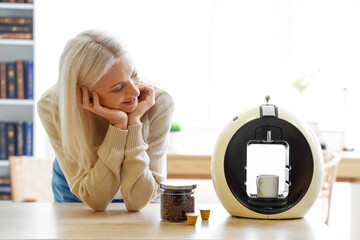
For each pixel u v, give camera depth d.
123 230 1.42
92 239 1.33
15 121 4.25
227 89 4.88
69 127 1.62
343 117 4.59
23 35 4.21
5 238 1.33
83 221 1.52
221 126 4.89
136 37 4.78
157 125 1.80
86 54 1.56
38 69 4.26
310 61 4.77
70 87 1.59
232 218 1.58
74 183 1.73
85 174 1.71
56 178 2.20
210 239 1.34
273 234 1.40
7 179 4.19
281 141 1.60
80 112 1.66
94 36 1.58
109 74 1.57
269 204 1.58
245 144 1.60
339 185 4.87
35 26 4.21
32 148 4.23
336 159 3.56
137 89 1.62
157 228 1.45
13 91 4.20
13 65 4.19
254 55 4.83
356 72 4.71
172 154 3.87
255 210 1.57
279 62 4.81
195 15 4.81
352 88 4.70
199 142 4.89
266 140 1.61
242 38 4.83
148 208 1.74
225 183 1.58
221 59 4.86
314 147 1.59
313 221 1.56
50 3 4.55
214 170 1.61
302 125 1.61
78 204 1.79
